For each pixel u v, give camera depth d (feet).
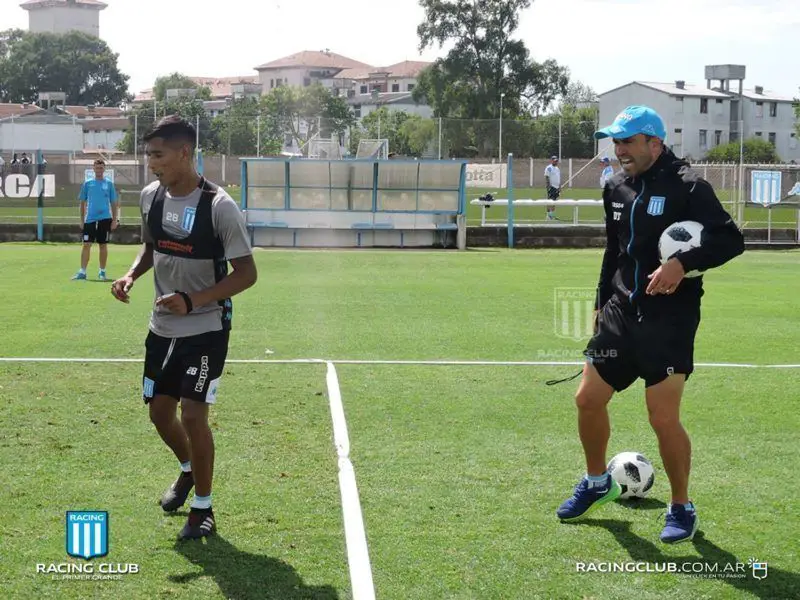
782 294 46.32
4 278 49.78
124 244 75.00
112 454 18.86
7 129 192.44
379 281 50.47
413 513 16.02
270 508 16.11
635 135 14.88
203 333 14.90
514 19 195.93
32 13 483.51
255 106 164.25
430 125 142.82
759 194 80.89
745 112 249.55
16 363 27.04
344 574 13.61
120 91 388.37
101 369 26.40
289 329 34.14
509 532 15.29
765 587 13.43
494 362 28.19
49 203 81.20
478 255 68.44
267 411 22.26
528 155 151.64
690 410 23.04
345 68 373.61
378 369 27.17
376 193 74.79
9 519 15.43
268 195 74.84
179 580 13.34
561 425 21.54
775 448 20.01
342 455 19.04
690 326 14.90
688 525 14.88
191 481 15.92
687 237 14.33
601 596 13.10
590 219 102.37
